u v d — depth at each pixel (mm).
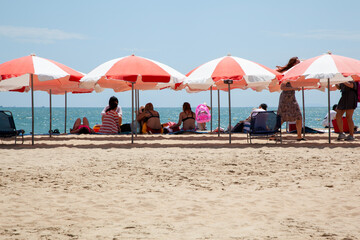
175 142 16828
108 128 21938
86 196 7102
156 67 15641
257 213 5977
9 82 18438
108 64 15742
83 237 4844
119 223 5492
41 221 5574
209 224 5441
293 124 22391
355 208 6199
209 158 11648
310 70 14695
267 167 10086
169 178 8773
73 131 22828
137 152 13141
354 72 14445
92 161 11156
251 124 15453
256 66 16094
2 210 6164
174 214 5953
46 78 14953
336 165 10266
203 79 15484
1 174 9180
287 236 4836
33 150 13688
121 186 7957
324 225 5324
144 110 23297
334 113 22500
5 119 15211
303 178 8680
